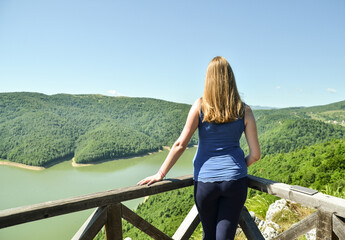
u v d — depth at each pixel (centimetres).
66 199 121
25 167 13512
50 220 7938
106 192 134
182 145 138
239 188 134
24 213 108
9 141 16362
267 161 4916
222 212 136
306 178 2350
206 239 148
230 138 135
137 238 2834
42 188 10319
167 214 4300
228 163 133
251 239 166
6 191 9912
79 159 14300
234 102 131
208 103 131
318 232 130
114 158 15588
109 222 137
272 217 337
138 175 12231
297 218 323
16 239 6644
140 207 5925
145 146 17725
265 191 158
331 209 123
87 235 128
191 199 4322
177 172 11594
